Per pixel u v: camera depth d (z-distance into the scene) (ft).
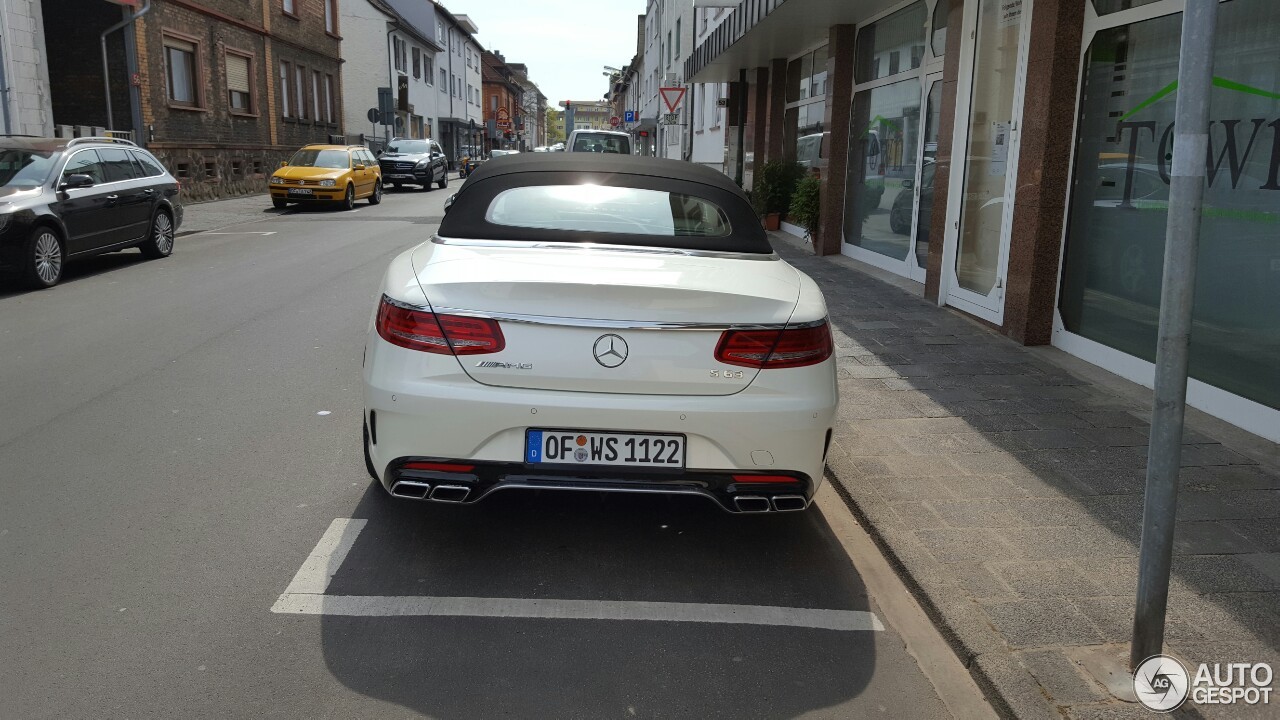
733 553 12.71
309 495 14.33
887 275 37.17
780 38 47.62
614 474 10.98
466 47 230.68
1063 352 23.56
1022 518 13.26
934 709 9.19
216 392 20.02
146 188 41.68
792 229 54.70
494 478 11.05
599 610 11.01
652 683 9.49
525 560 12.31
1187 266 8.45
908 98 36.01
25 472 15.08
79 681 9.23
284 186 72.64
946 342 24.63
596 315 10.82
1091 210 22.39
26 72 54.80
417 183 108.27
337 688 9.23
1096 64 22.06
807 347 11.29
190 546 12.44
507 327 10.84
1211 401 17.88
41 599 10.91
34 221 33.09
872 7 37.55
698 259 12.64
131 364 22.39
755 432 10.99
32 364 22.30
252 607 10.83
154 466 15.46
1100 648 9.88
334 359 23.16
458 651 9.98
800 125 54.70
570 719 8.84
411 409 10.96
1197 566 11.72
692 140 104.78
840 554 12.73
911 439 16.63
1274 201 16.20
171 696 9.02
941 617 10.61
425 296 11.07
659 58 135.74
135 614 10.60
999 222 26.27
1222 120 17.52
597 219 13.42
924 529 12.89
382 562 12.11
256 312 29.30
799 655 10.12
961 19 28.40
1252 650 9.82
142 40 70.59
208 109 81.46
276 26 96.12
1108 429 17.29
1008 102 25.64
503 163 14.75
